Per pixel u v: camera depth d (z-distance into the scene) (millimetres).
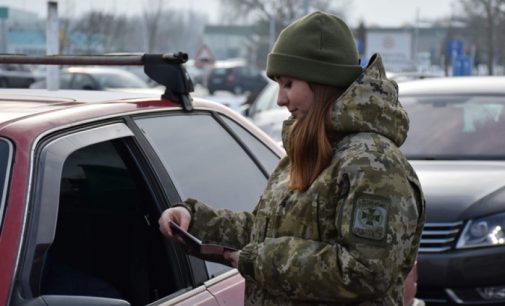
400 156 2273
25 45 38594
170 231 2549
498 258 5258
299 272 2229
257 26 61875
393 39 36562
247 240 2666
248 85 40188
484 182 5645
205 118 3445
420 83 7250
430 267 5281
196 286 2947
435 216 5336
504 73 44125
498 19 44344
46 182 2459
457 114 6629
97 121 2807
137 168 2943
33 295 2307
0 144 2469
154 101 3211
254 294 2422
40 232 2381
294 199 2338
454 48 29766
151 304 2770
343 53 2348
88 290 3088
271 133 11617
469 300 5270
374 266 2178
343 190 2244
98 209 3176
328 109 2330
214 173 3316
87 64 3330
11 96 3152
